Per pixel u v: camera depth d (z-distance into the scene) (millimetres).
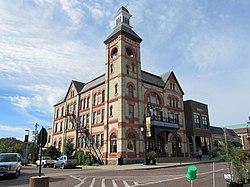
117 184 14609
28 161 46750
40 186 7867
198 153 38594
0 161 19875
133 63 38812
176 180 15891
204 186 13156
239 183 9867
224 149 11125
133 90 37281
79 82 50250
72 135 46156
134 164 32062
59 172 24094
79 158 36688
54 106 56469
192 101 46562
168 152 39281
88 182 15734
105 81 39375
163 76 45594
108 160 34875
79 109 46125
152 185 13961
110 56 39844
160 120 38500
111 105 37000
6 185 14609
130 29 40719
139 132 35812
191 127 44625
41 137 10344
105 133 36469
